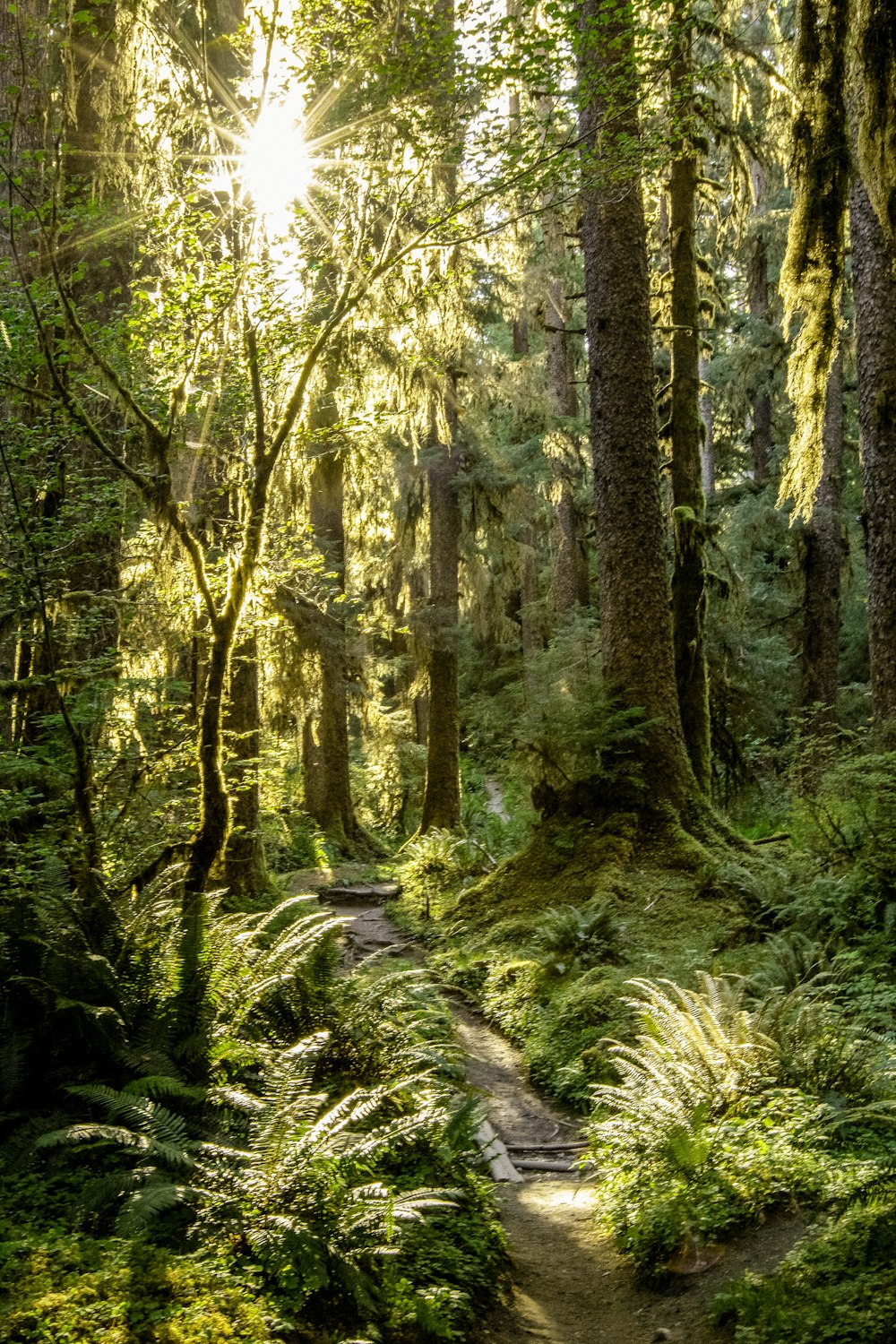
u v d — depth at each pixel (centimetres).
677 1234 585
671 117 885
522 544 2712
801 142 815
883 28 711
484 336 2302
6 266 840
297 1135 507
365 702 2472
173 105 979
